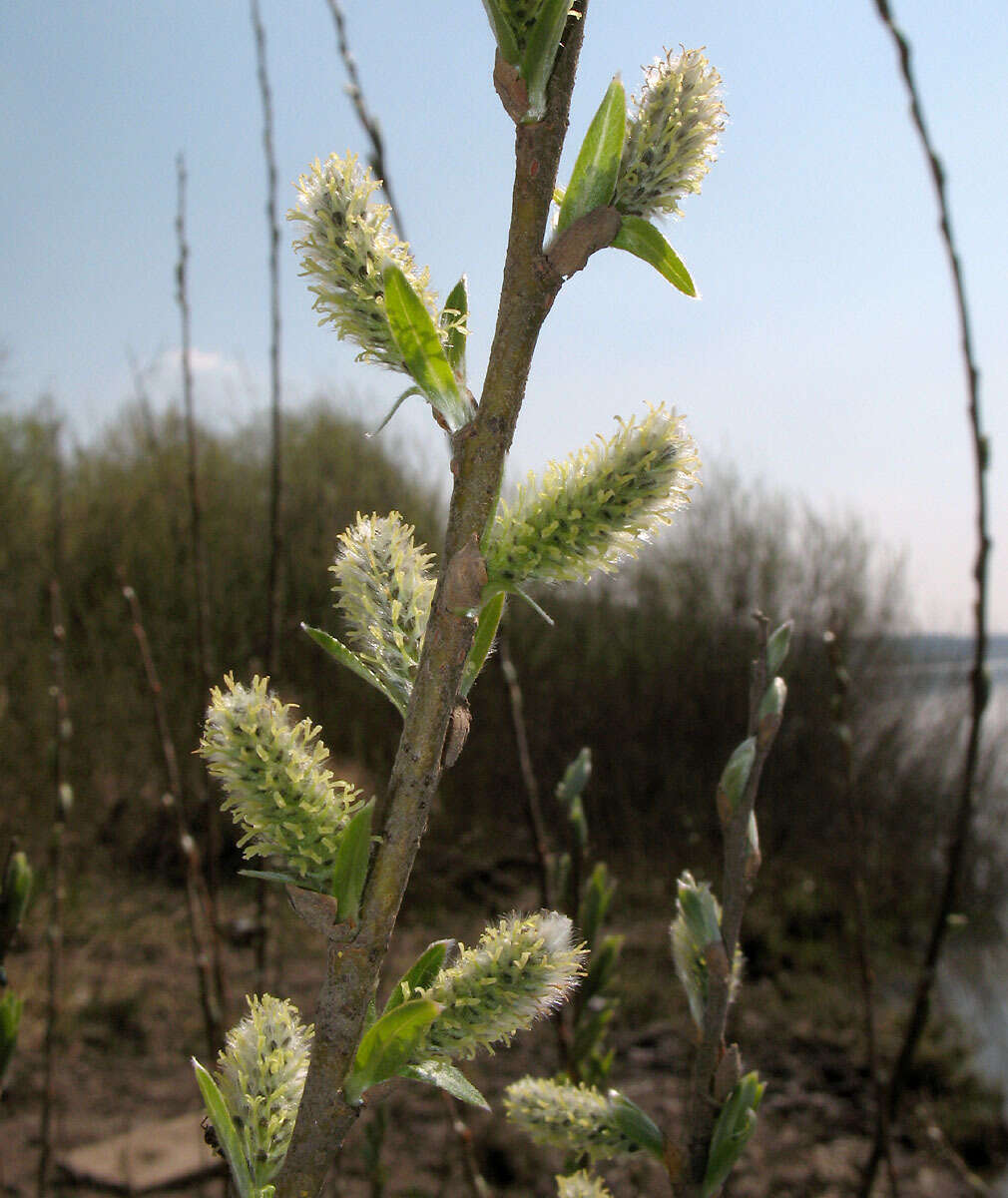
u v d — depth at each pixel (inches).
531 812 81.4
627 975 260.5
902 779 368.8
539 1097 45.3
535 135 30.8
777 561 399.9
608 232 31.8
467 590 30.5
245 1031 35.9
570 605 409.7
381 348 35.3
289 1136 33.9
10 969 225.9
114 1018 206.2
